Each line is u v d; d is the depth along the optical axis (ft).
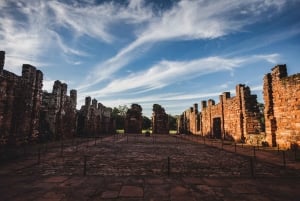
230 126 86.17
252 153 44.45
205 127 121.60
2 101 47.80
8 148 48.16
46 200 16.90
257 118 73.77
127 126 152.76
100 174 25.22
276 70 57.06
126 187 20.34
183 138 98.68
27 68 58.44
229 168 29.14
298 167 29.99
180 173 26.08
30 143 59.77
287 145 52.26
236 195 18.40
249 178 23.86
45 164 30.99
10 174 24.97
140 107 156.04
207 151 48.55
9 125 50.72
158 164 31.65
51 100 75.51
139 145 61.98
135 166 29.96
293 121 50.47
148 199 17.33
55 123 76.23
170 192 19.04
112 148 52.85
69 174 25.12
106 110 151.23
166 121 155.43
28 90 58.70
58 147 53.36
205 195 18.34
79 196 17.84
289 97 51.96
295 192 19.25
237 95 79.51
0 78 46.80
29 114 59.36
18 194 18.22
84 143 65.82
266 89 60.75
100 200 17.03
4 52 47.78
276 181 22.72
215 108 104.37
